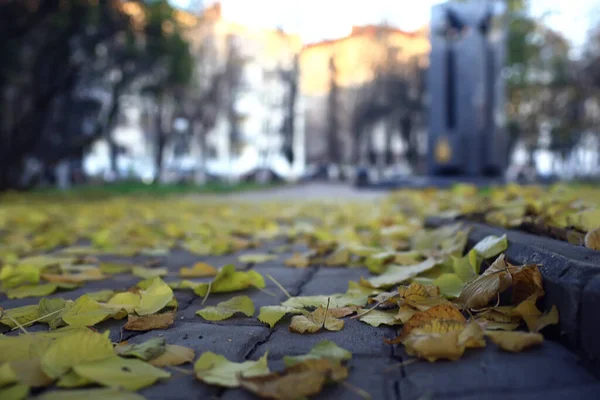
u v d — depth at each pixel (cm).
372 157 4631
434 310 156
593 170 3600
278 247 397
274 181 3797
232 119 3500
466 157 1842
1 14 1182
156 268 314
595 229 198
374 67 4275
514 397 122
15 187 1439
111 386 123
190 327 187
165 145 2731
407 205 628
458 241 278
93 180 2814
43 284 261
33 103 1352
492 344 154
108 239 424
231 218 641
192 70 1697
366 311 189
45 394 117
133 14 1406
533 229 256
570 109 2930
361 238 399
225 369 135
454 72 1853
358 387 130
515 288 181
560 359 142
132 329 180
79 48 1445
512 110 3061
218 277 234
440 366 140
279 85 4622
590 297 139
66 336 134
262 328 185
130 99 2494
